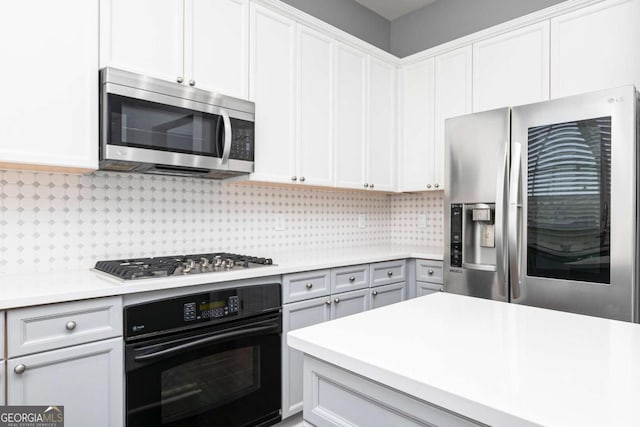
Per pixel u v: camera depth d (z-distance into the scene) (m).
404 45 3.57
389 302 2.69
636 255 1.71
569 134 1.87
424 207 3.41
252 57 2.19
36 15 1.50
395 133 3.16
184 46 1.91
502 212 2.09
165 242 2.17
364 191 3.26
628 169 1.69
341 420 0.80
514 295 2.04
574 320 1.00
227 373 1.78
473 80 2.74
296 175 2.43
